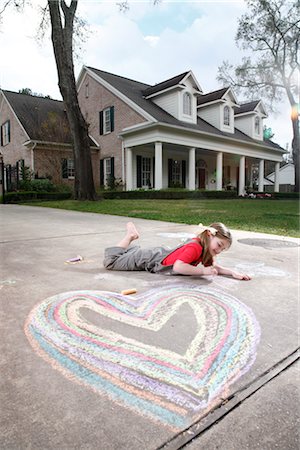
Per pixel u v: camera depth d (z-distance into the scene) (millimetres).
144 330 1568
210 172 21094
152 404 1045
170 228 5141
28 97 18953
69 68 11078
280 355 1356
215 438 915
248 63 22062
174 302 1954
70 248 3531
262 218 6887
